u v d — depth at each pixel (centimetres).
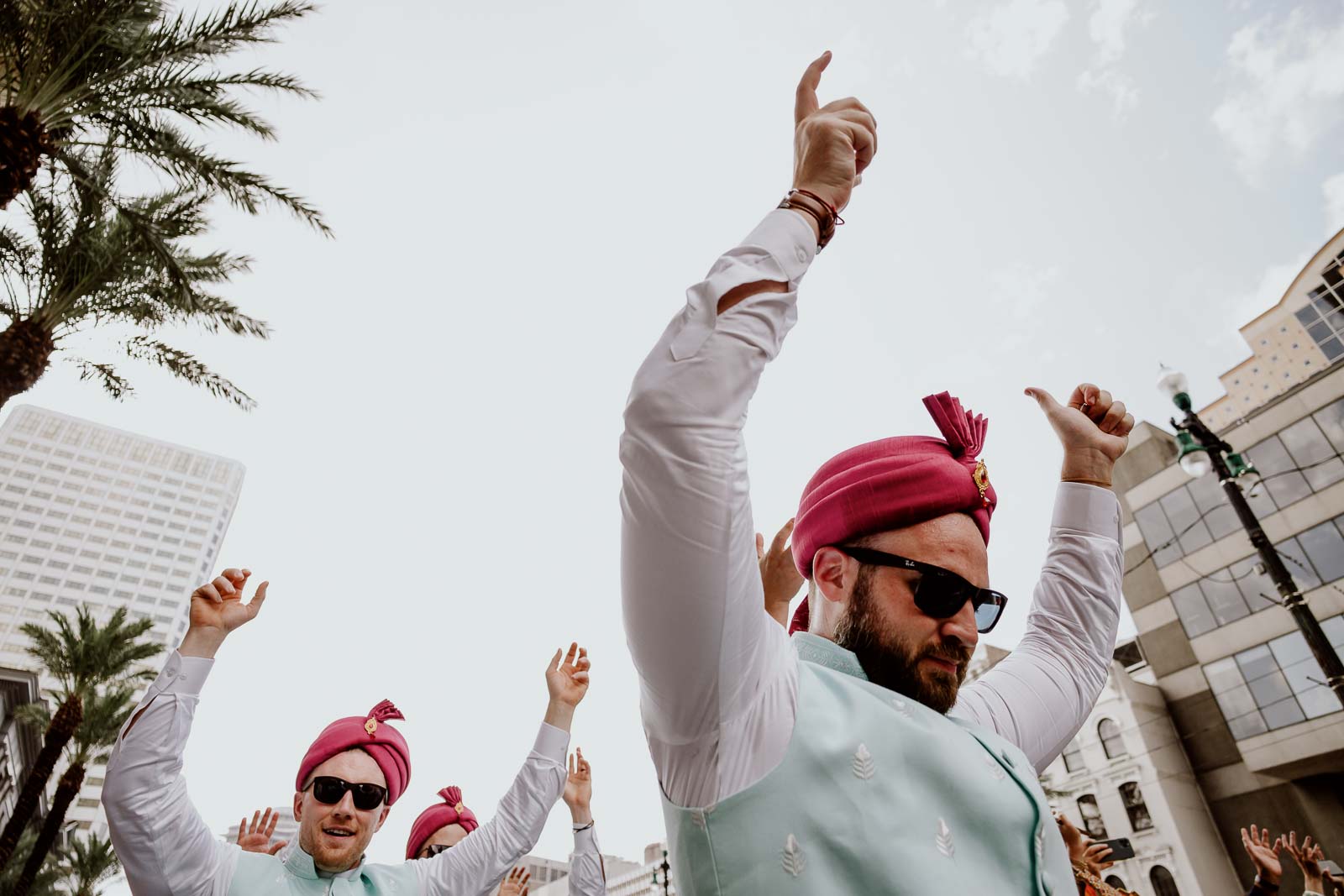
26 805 1712
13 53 867
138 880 229
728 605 80
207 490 12812
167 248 1004
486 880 307
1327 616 1844
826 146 102
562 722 344
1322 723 1802
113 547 11600
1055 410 176
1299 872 1788
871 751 89
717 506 79
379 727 322
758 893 80
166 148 955
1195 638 2080
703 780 87
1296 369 4053
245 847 377
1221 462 891
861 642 107
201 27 916
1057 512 170
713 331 85
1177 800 1952
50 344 1076
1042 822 93
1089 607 156
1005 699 137
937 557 108
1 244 1080
